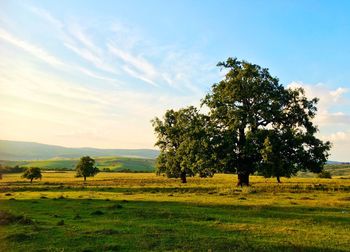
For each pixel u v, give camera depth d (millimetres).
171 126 97375
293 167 57469
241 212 31000
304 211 31500
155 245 19250
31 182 99500
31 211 32969
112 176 142375
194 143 60625
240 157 60594
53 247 18875
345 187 57469
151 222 26406
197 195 47781
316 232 22656
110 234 21906
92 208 34531
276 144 56188
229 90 60906
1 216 26297
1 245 19406
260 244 19375
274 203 36875
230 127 59094
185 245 19125
